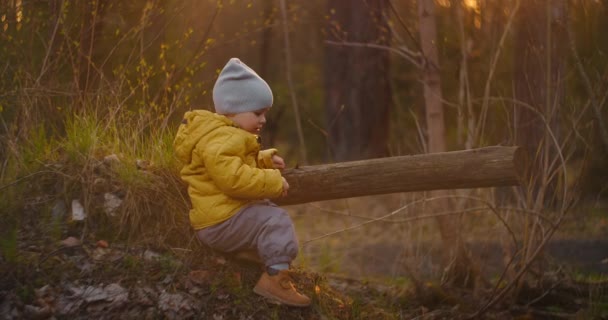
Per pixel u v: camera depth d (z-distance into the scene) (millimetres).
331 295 3615
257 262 3264
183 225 3436
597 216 4754
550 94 4262
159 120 4090
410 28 5766
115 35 4598
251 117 3135
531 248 4328
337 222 7531
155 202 3443
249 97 3113
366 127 10305
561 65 4426
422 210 4852
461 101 4715
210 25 4699
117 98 3996
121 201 3400
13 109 4035
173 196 3502
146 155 3697
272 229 3041
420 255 5004
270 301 3154
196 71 4742
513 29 4785
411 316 4035
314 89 12633
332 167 3465
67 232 3311
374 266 5480
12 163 3645
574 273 4586
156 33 4695
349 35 9297
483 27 4969
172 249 3330
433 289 4352
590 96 3811
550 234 3953
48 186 3527
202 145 3021
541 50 4543
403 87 10609
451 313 4098
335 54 10453
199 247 3367
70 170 3541
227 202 3062
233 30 5969
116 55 4582
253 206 3090
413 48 6578
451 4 4906
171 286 3127
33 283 3016
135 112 4055
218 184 2986
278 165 3309
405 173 3389
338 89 10492
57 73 4316
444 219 4730
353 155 10320
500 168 3279
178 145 3168
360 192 3465
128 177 3445
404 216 5012
